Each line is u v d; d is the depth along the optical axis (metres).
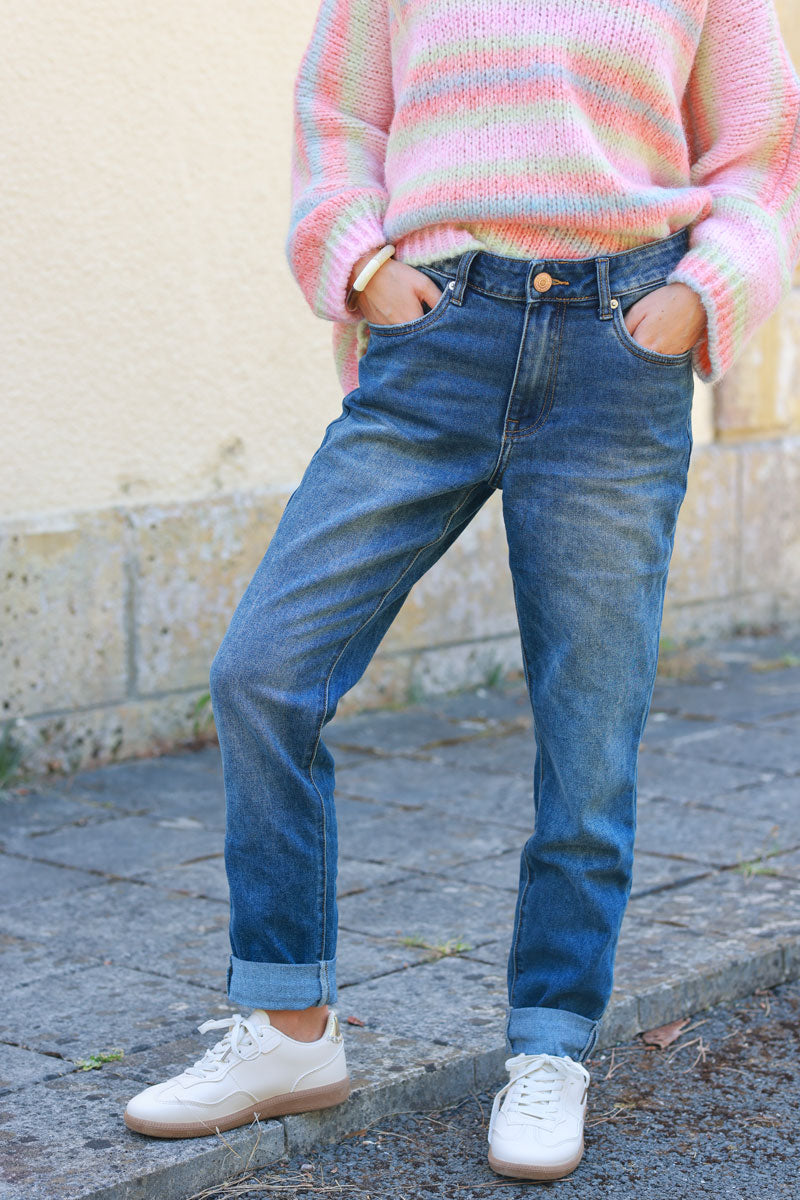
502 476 2.05
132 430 4.31
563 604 2.04
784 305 6.30
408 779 4.23
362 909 3.14
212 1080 2.13
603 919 2.14
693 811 3.88
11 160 3.92
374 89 2.19
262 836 2.05
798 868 3.39
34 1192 1.96
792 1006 2.81
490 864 3.46
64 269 4.08
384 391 2.03
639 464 2.01
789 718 4.99
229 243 4.47
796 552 6.52
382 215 2.09
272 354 4.64
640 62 1.96
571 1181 2.14
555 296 1.94
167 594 4.43
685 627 6.11
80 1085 2.30
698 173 2.16
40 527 4.09
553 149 1.93
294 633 1.99
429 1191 2.10
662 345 1.98
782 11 5.93
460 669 5.29
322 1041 2.19
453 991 2.69
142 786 4.14
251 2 4.41
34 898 3.21
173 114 4.27
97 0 4.05
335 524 2.01
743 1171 2.18
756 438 6.36
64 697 4.22
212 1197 2.06
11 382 4.01
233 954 2.13
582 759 2.07
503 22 1.94
